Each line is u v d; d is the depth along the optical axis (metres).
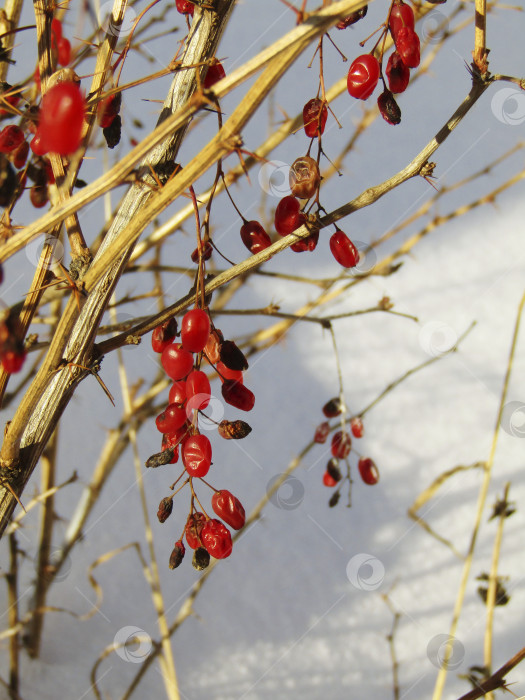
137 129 0.67
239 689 0.58
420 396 0.71
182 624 0.61
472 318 0.74
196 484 0.66
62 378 0.36
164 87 0.68
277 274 0.59
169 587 0.62
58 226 0.36
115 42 0.36
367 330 0.73
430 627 0.61
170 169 0.35
